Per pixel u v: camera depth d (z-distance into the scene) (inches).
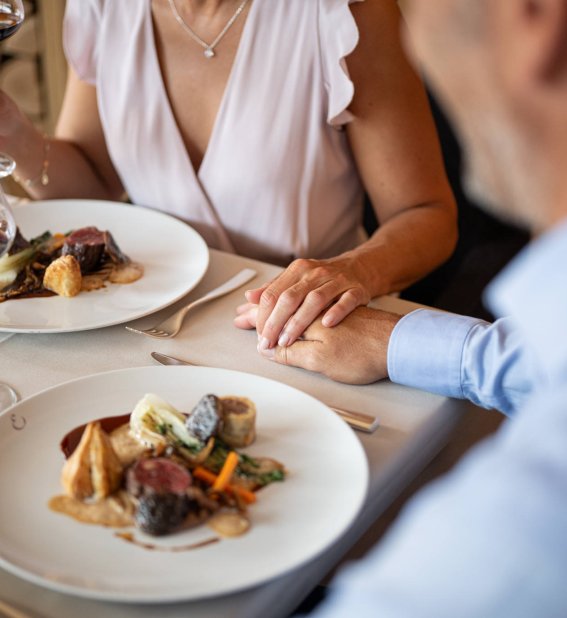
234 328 43.7
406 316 39.9
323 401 38.4
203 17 55.8
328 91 54.5
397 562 19.8
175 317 44.0
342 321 40.7
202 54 56.4
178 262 49.0
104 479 31.8
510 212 22.5
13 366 40.5
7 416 35.3
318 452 34.3
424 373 38.4
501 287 22.9
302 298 41.8
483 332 37.9
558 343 21.0
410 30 21.1
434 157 56.0
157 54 57.4
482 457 20.2
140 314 43.1
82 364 40.8
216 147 56.8
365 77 54.1
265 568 29.2
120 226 52.8
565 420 19.2
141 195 60.7
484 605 18.2
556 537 17.9
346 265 46.6
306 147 56.3
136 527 30.9
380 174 55.7
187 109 57.7
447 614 18.5
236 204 57.4
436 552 19.0
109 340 42.6
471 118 21.0
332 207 58.8
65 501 31.9
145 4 56.4
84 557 29.7
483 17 19.1
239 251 59.0
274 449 34.5
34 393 38.7
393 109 54.6
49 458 34.0
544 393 20.9
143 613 28.7
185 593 28.0
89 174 63.1
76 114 62.7
